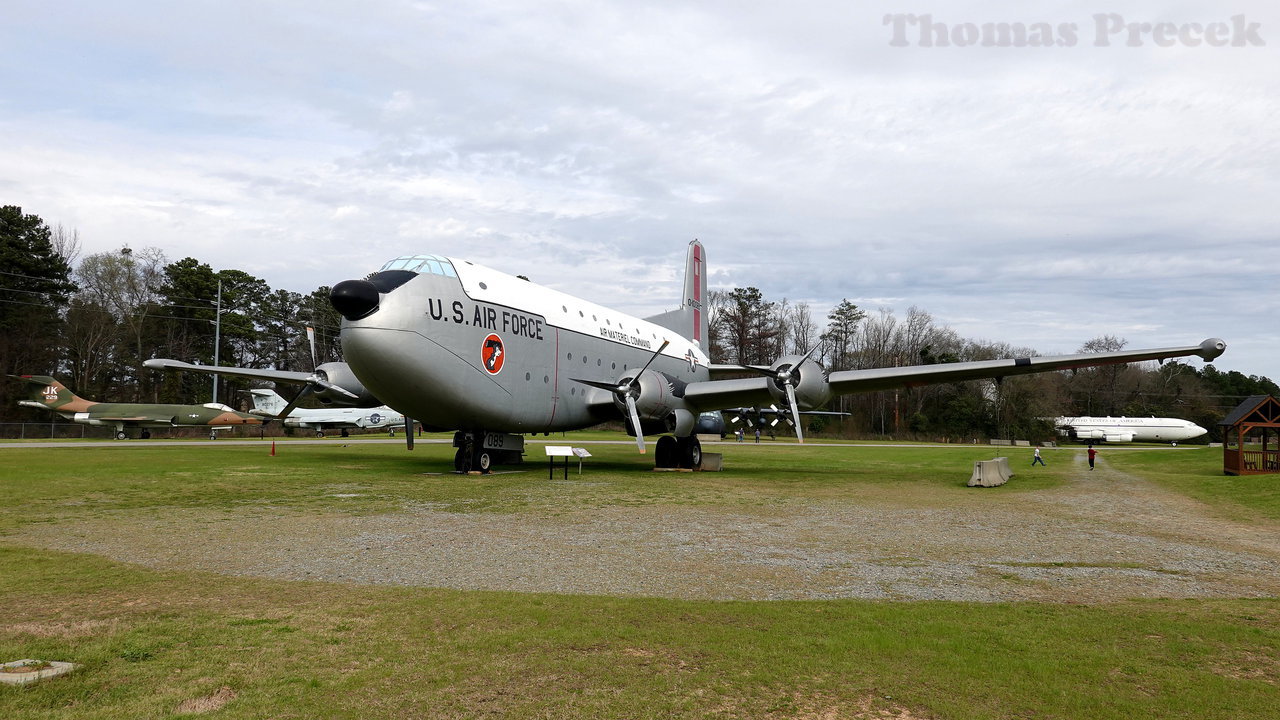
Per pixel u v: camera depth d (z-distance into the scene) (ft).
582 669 15.20
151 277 210.38
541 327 66.64
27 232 180.65
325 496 46.68
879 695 14.06
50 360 182.50
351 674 14.74
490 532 33.71
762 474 70.13
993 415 225.35
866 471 75.61
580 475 65.21
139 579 23.26
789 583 24.06
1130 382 273.13
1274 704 13.74
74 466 64.90
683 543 31.35
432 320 56.75
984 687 14.51
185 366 79.97
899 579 24.88
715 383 72.08
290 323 256.93
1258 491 53.57
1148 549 31.48
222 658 15.55
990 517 41.22
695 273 105.91
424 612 19.43
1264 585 24.57
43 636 16.87
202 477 57.47
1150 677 15.12
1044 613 20.20
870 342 262.67
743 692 14.10
